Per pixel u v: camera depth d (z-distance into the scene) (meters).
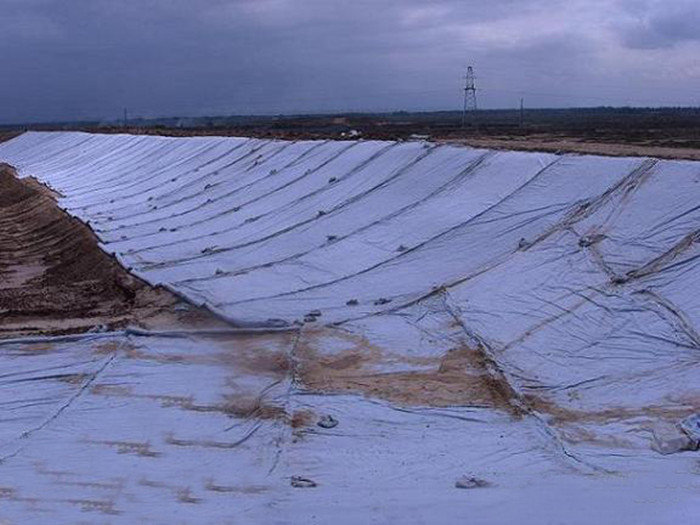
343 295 15.59
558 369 11.49
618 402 10.38
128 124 117.12
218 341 13.67
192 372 12.27
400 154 23.27
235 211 25.30
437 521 6.80
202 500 7.86
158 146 42.75
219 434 9.95
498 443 9.34
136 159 43.06
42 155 64.25
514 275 14.45
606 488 7.50
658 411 9.96
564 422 9.88
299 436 9.77
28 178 48.59
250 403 10.92
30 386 11.98
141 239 23.52
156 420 10.47
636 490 7.38
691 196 14.50
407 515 7.00
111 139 52.88
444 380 11.49
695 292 12.26
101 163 47.22
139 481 8.48
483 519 6.75
